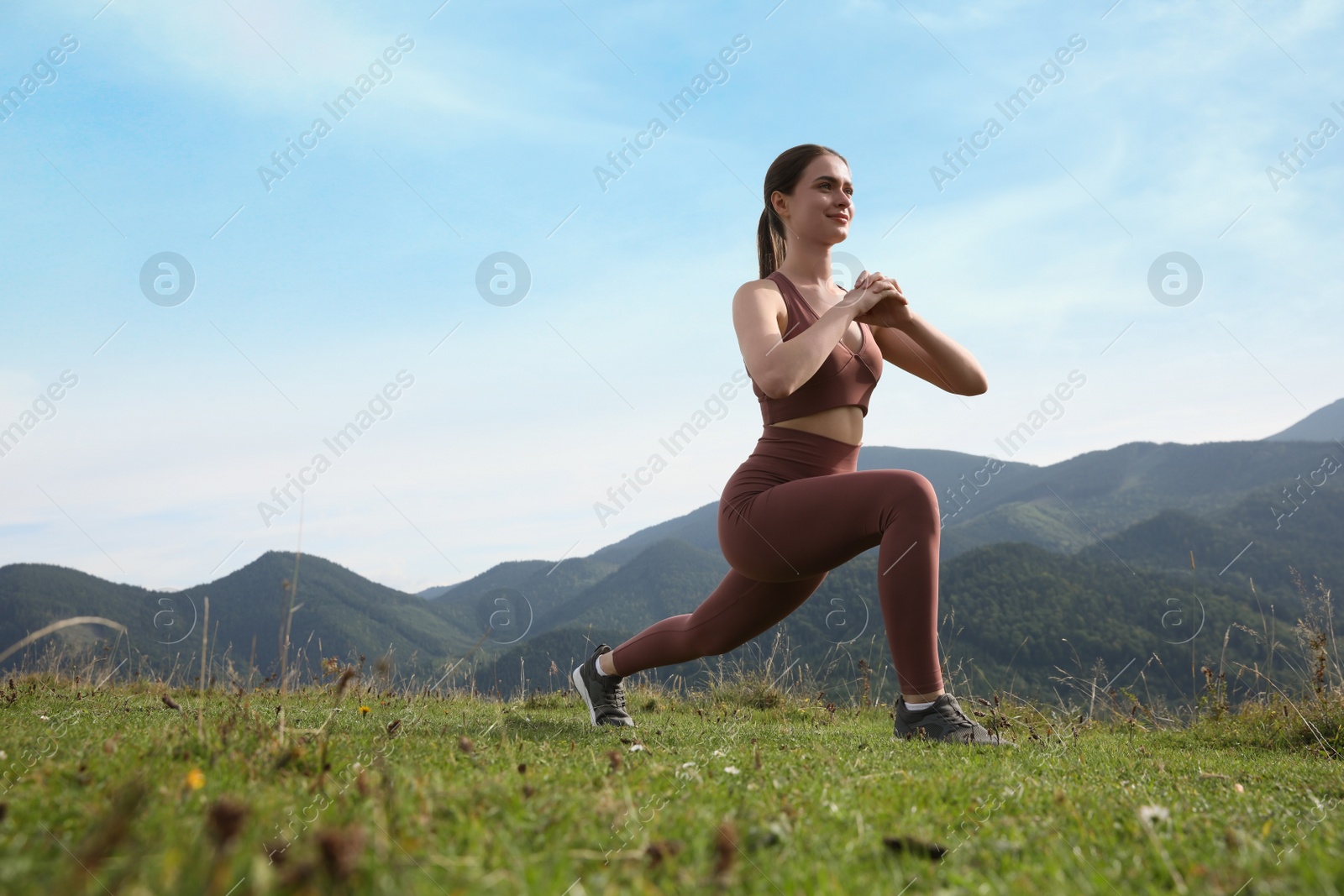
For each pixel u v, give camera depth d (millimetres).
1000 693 5227
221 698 4316
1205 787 2291
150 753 1869
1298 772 2783
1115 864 1247
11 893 862
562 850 1153
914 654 3230
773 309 3541
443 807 1386
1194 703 4934
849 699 6098
